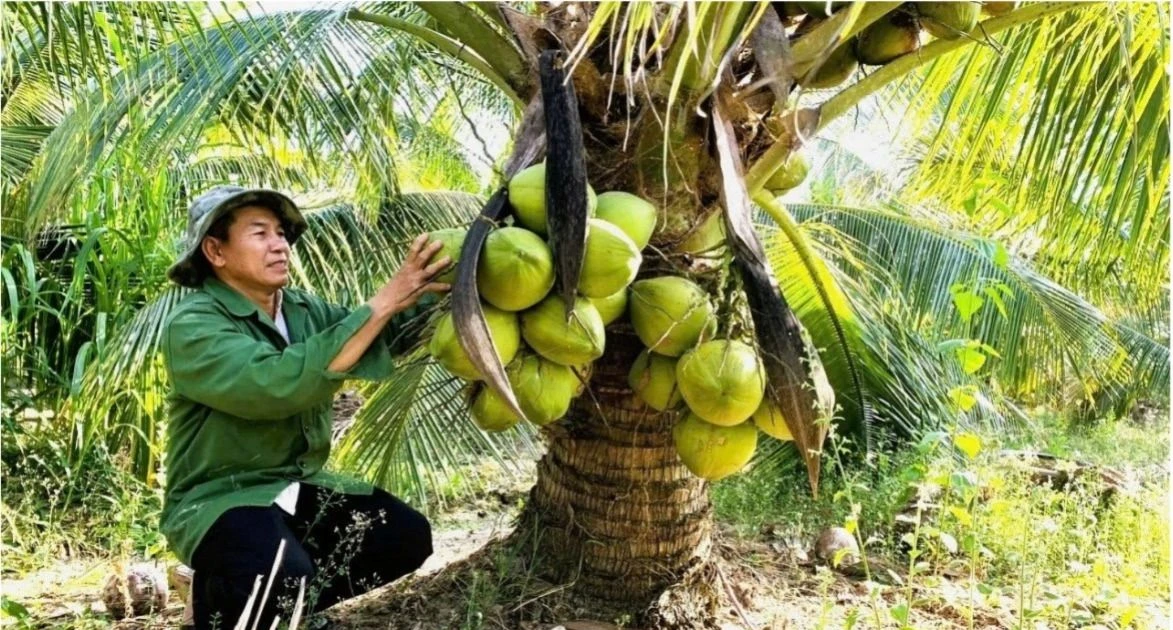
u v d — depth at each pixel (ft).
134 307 17.71
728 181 8.37
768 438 15.99
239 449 9.18
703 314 8.41
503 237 7.61
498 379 7.39
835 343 14.93
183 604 11.74
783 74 8.30
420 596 10.64
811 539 14.15
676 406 9.09
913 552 9.56
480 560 10.93
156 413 16.92
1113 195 11.26
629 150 8.84
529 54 9.27
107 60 9.87
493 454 14.78
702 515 10.30
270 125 12.44
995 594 10.55
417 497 14.79
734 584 11.02
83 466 16.78
